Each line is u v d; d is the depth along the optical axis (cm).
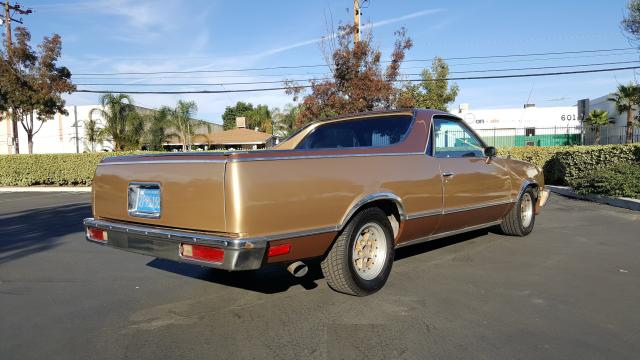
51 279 544
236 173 352
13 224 987
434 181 504
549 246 651
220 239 350
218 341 360
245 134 4122
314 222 391
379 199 441
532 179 704
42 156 2239
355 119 573
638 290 462
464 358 323
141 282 523
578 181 1251
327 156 408
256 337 365
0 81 2383
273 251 367
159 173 402
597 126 3888
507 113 4153
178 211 385
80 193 1892
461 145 577
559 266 549
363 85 1702
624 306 418
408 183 473
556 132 4062
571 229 779
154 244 396
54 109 2653
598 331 365
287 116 4844
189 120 3219
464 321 387
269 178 366
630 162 1207
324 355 332
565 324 379
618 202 1067
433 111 548
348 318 397
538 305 421
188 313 421
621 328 371
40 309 441
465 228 584
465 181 551
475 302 430
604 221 859
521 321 386
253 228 355
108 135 2945
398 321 389
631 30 1584
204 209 367
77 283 525
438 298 442
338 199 408
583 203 1128
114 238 437
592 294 450
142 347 353
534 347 339
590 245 658
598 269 536
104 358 336
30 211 1225
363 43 1712
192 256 369
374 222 448
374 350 338
